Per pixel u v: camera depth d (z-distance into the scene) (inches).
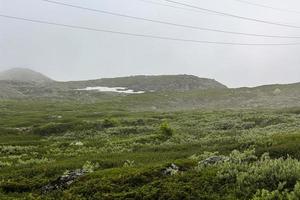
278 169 522.0
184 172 618.8
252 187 494.9
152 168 650.8
